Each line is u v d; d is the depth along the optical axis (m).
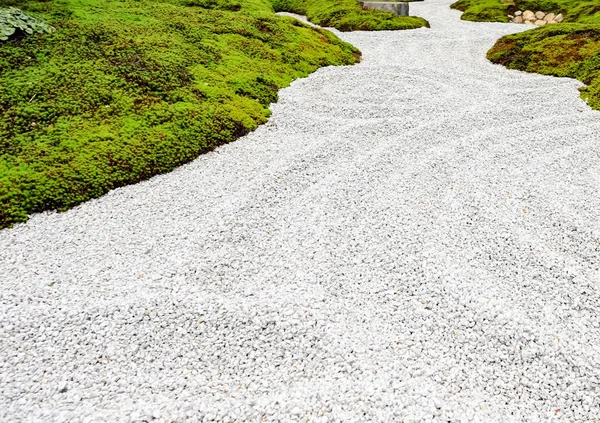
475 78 25.52
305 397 7.73
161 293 9.91
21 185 12.55
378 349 8.70
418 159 16.06
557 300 9.83
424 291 10.09
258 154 16.36
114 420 7.25
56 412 7.34
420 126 18.75
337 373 8.22
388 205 13.32
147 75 18.64
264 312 9.52
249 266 10.88
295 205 13.40
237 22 27.69
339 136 17.83
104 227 12.06
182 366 8.38
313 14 43.12
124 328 9.05
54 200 12.66
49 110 15.48
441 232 12.11
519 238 11.84
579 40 27.64
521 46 29.33
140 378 8.09
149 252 11.20
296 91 22.47
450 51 31.64
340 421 7.30
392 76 25.30
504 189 14.12
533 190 14.06
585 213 12.91
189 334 9.02
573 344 8.73
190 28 24.64
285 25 29.88
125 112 16.53
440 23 42.00
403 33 36.38
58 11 21.69
